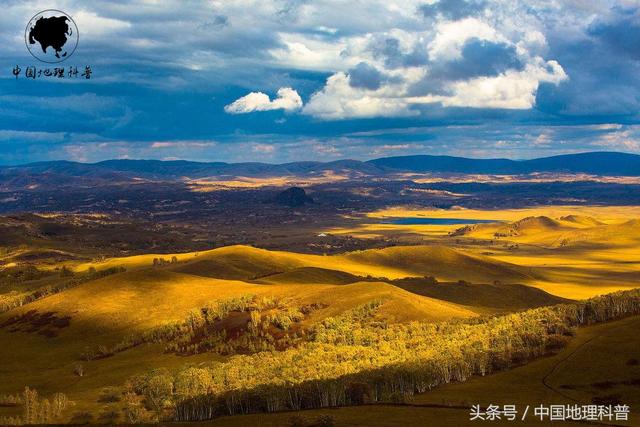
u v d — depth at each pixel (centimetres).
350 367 13950
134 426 11631
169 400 14050
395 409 11656
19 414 14475
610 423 10594
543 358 14800
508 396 12531
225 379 14838
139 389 15775
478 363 14175
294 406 12469
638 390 12475
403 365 13538
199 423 11612
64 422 13588
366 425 10569
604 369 13650
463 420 10788
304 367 14738
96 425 12012
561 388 12975
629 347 14588
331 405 12331
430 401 12169
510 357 14662
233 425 11238
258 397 12562
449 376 13762
